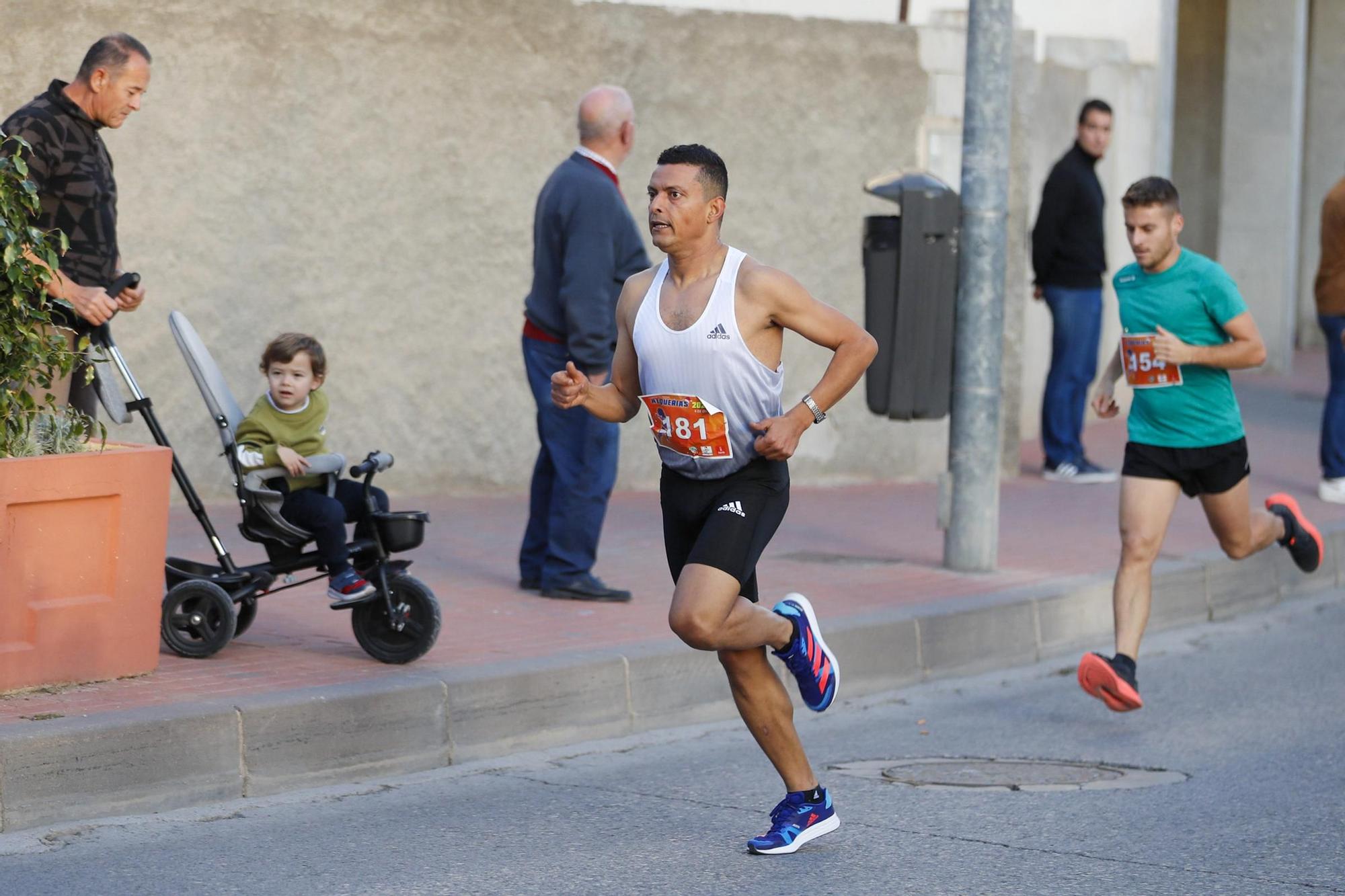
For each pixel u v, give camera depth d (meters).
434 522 19.55
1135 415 13.70
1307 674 15.38
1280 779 11.76
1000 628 15.77
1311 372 37.81
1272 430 29.09
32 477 11.25
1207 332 13.46
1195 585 17.86
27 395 11.66
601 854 9.91
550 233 15.27
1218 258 37.34
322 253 20.41
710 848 10.06
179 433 19.67
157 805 10.64
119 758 10.50
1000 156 16.94
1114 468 25.50
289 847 9.95
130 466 11.80
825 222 23.45
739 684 9.83
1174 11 30.91
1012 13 16.80
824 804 10.04
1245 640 16.98
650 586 16.23
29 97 18.53
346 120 20.39
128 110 13.23
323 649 13.14
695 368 9.28
